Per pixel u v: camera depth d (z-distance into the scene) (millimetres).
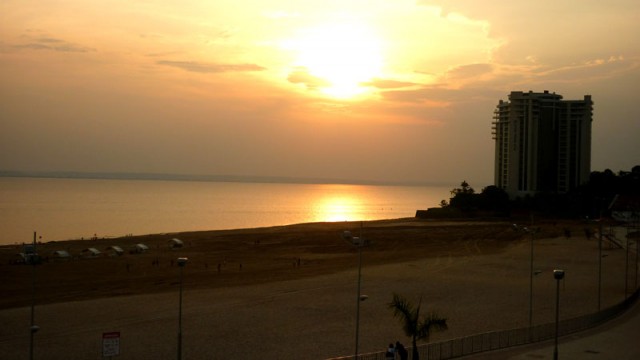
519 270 126750
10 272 122812
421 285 107875
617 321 73750
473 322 78500
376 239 190750
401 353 52781
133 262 139500
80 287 106250
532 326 68812
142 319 80375
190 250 164250
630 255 150375
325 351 64875
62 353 64000
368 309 87125
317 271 125938
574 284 109250
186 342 68875
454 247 171875
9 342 68562
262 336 71625
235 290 102688
